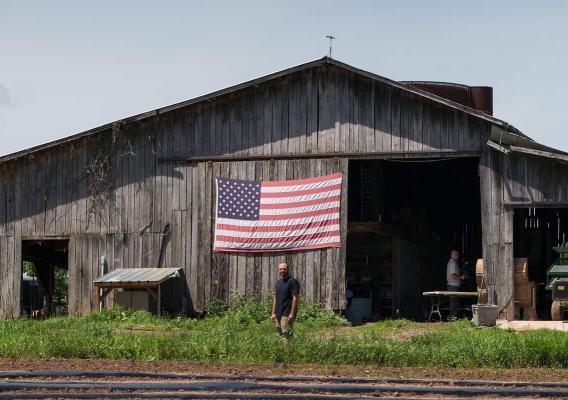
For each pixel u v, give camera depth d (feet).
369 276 118.93
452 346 69.72
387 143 103.65
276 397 52.90
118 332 86.02
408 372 63.36
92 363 66.39
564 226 132.36
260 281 106.32
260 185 107.34
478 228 143.02
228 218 107.65
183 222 109.50
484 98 125.49
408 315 121.39
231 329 88.28
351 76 105.40
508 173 99.91
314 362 67.62
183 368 63.98
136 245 110.93
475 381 58.75
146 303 107.24
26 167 115.55
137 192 111.34
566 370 65.16
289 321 75.87
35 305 151.94
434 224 139.74
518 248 124.57
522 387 57.57
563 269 95.96
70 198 113.70
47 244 122.42
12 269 115.03
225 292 107.34
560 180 98.22
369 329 92.99
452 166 126.82
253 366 65.21
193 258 108.78
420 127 102.83
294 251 105.60
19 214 115.34
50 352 70.74
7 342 73.41
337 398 52.70
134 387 55.72
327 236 104.47
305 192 105.81
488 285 99.66
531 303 98.73
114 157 112.57
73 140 112.88
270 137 107.45
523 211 125.70
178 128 110.52
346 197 104.42
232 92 108.17
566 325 91.86
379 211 115.55
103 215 112.47
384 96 104.22
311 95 106.52
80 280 112.47
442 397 54.08
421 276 129.29
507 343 70.44
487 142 100.22
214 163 108.99
